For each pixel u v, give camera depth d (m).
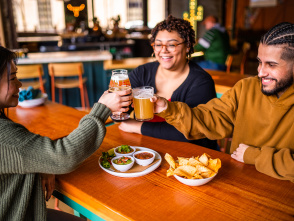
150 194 1.04
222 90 2.88
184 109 1.39
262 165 1.17
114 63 4.59
